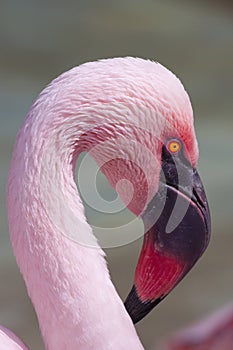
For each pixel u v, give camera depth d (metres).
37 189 3.56
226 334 6.21
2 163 10.72
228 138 11.87
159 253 3.91
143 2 17.28
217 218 9.87
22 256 3.60
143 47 15.27
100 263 3.66
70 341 3.58
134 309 3.95
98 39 15.44
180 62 14.71
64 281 3.58
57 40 15.26
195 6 17.19
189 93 13.47
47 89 3.63
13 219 3.60
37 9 16.45
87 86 3.60
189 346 6.29
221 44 15.54
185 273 3.92
